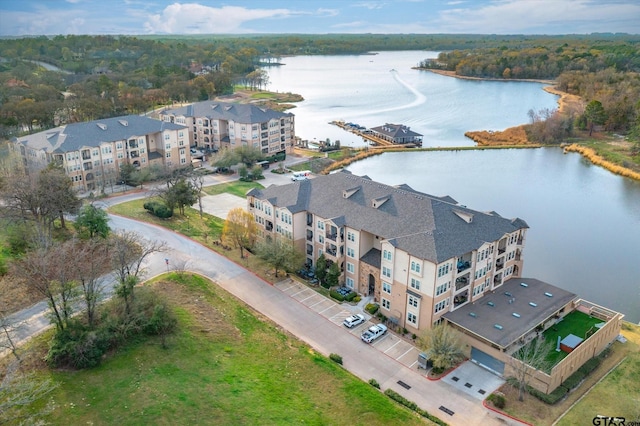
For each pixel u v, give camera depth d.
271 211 91.19
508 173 161.00
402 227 75.75
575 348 65.69
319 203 87.50
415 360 67.19
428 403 59.31
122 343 62.25
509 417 57.03
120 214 110.88
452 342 64.38
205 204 123.50
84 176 129.75
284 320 74.75
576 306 78.56
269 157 161.38
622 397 60.88
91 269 63.88
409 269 70.69
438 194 139.75
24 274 64.31
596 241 111.38
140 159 143.25
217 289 80.75
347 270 83.69
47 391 49.59
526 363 59.84
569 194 142.38
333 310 77.81
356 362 66.38
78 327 59.47
